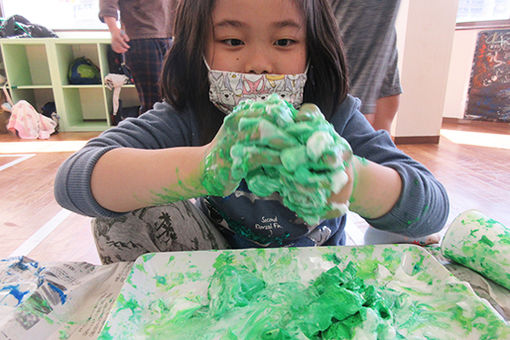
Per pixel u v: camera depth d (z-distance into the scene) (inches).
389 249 29.6
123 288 24.3
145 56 96.5
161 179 23.0
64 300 26.9
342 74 32.2
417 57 120.6
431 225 27.6
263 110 16.6
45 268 31.0
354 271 26.3
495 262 30.7
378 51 58.6
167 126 32.2
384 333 21.2
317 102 32.6
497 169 97.4
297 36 27.2
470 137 139.4
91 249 55.7
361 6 56.0
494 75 159.5
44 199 75.0
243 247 37.7
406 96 123.9
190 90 32.4
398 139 128.5
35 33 142.9
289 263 28.1
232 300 24.0
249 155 16.5
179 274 27.3
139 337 21.9
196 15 28.2
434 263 27.7
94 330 25.1
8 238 59.2
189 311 23.6
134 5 92.7
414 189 25.7
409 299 25.0
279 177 16.8
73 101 151.6
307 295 24.6
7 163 100.9
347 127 33.4
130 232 35.1
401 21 120.5
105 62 144.6
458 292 24.5
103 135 29.3
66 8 157.1
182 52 31.3
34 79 154.3
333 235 39.6
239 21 25.9
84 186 24.6
